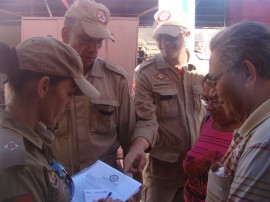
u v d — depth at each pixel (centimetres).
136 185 162
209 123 188
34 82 113
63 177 134
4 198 98
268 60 100
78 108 198
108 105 201
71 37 192
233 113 114
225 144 169
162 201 266
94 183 163
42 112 117
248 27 105
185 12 305
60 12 602
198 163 175
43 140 130
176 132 262
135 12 596
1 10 594
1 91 124
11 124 111
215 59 110
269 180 91
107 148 206
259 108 103
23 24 520
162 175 266
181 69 268
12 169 99
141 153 203
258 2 331
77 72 122
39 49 114
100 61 212
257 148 94
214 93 167
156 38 270
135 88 269
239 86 106
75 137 200
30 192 101
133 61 522
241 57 102
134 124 221
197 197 174
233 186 100
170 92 262
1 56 110
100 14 191
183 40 266
